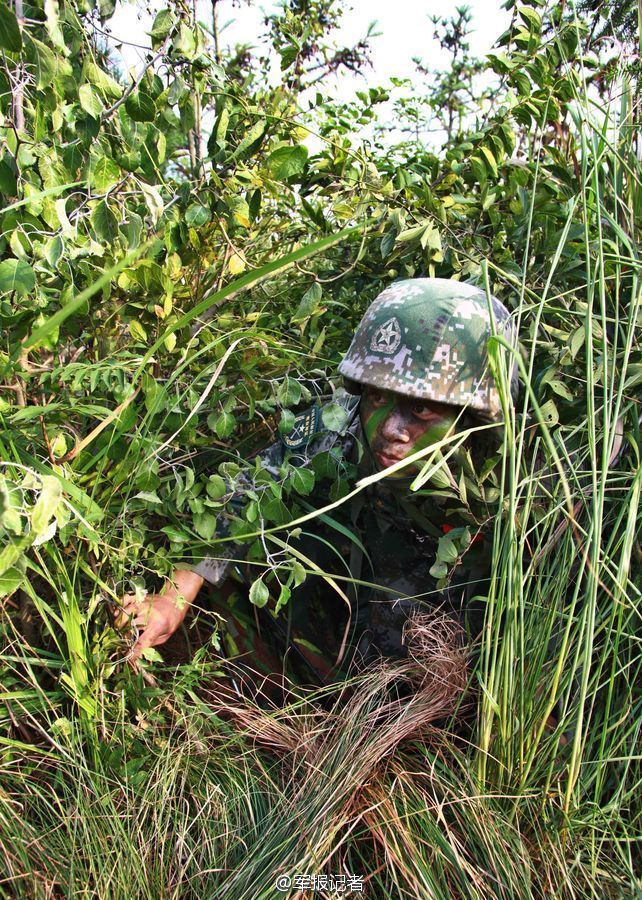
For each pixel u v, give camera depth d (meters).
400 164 1.92
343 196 1.71
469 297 1.37
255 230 1.75
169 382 1.29
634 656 1.31
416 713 1.33
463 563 1.47
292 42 1.74
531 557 1.38
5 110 1.25
